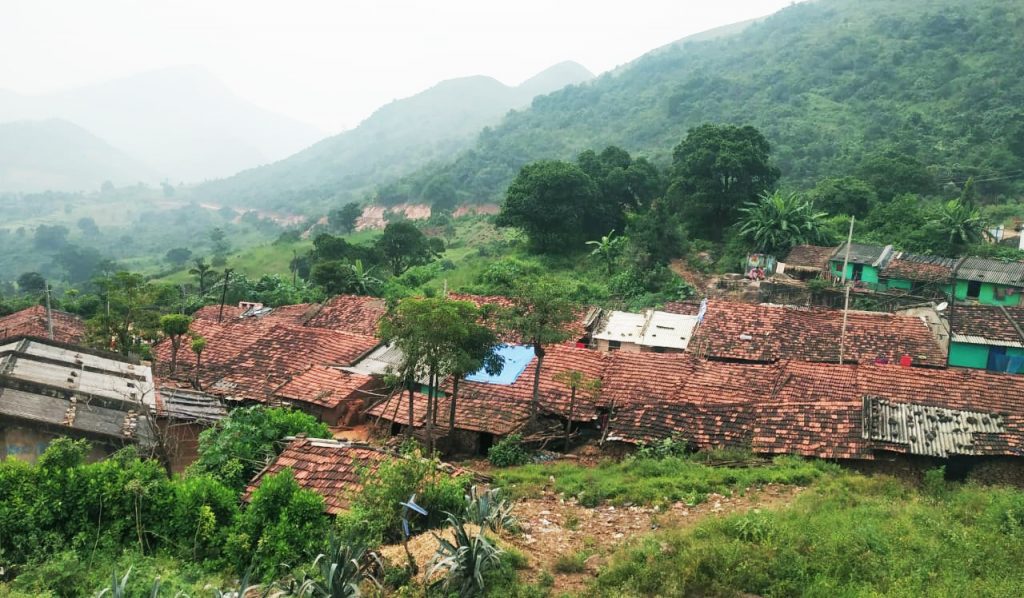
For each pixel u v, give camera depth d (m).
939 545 11.95
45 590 10.89
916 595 10.12
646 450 20.88
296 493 13.27
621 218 63.69
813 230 52.34
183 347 34.38
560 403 25.64
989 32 102.62
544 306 23.80
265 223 192.25
